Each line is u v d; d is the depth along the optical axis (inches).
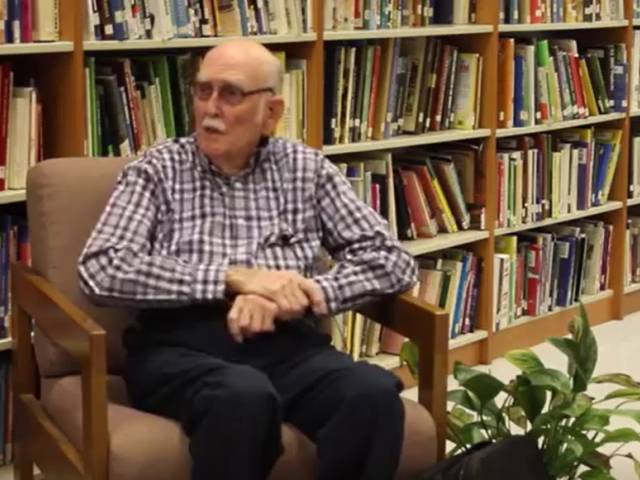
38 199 98.2
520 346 170.2
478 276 161.2
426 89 152.0
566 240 175.3
